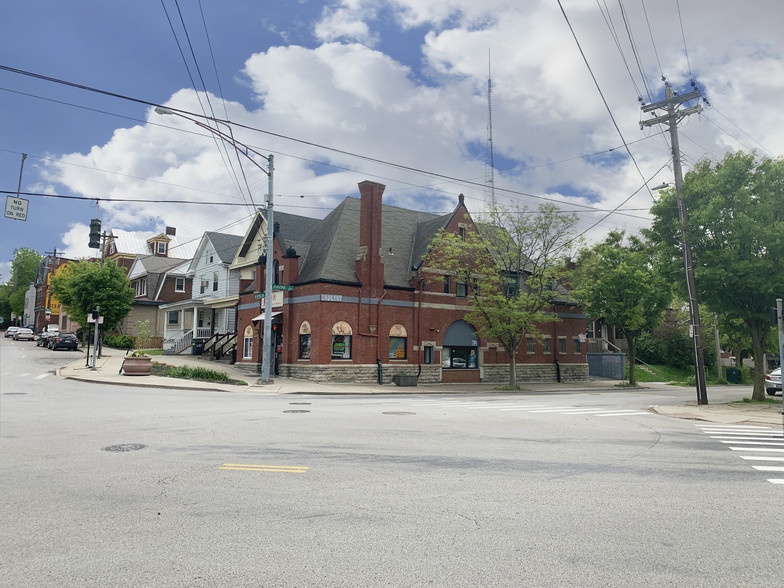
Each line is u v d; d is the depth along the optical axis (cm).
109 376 2620
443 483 746
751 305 2362
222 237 4594
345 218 3325
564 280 3797
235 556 480
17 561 466
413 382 3073
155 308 5428
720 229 2283
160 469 796
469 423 1386
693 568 475
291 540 520
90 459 861
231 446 980
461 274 3150
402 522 579
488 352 3581
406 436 1130
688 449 1087
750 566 482
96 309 2986
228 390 2319
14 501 636
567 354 4031
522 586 430
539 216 3009
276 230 3409
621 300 3788
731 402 2347
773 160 2247
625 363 4966
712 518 621
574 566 473
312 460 872
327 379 2912
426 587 425
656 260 2597
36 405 1614
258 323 3422
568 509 641
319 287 2956
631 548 520
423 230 3559
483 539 533
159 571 447
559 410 1861
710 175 2361
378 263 3125
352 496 673
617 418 1667
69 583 425
